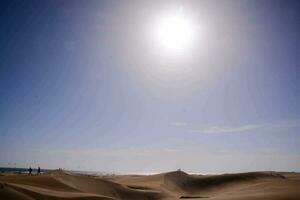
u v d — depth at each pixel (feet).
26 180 200.75
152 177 377.30
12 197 121.49
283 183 272.72
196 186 351.46
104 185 240.73
